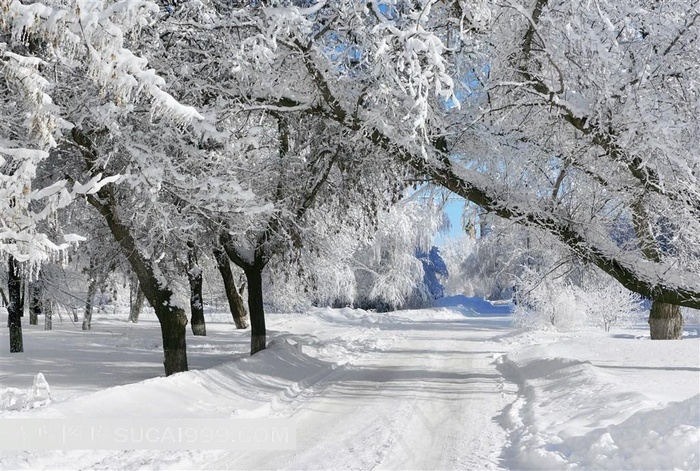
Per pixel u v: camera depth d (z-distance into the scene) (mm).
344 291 45656
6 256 9008
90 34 8727
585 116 12398
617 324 31266
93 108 11344
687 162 11820
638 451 6348
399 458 7820
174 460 7422
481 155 15328
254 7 13648
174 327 14219
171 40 13695
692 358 15469
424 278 55312
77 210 18438
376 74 12008
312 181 17766
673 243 15359
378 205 18719
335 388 13758
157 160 12094
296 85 14547
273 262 21328
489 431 9352
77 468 6988
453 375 15969
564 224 14148
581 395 10422
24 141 11141
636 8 11617
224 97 14305
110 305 50094
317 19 14000
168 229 12891
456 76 13797
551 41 12516
